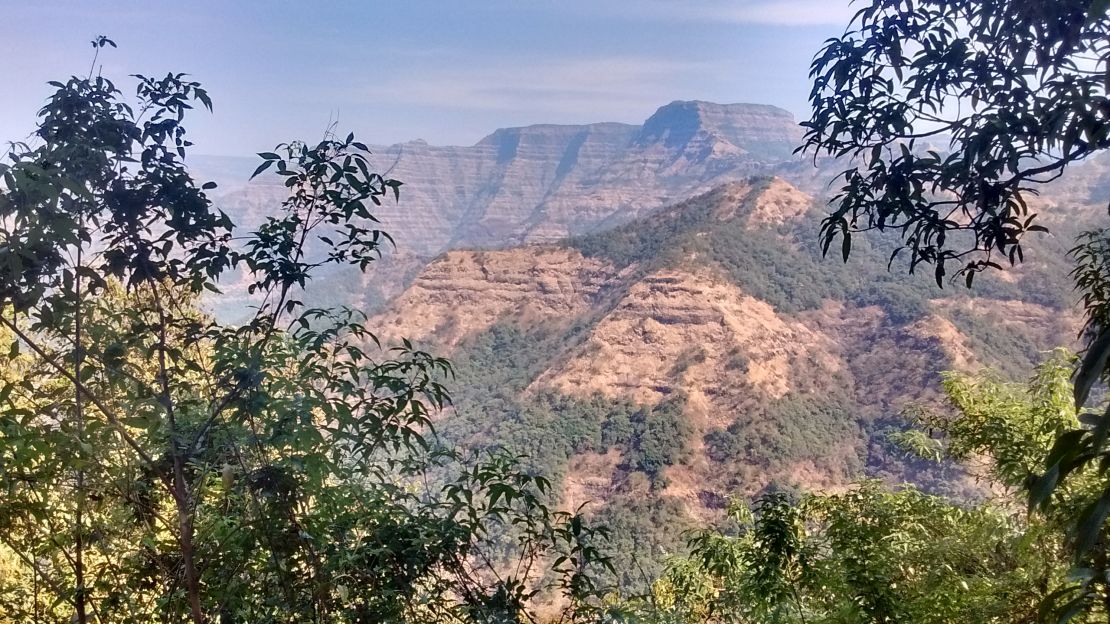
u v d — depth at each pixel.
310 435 2.35
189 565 2.37
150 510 2.60
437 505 2.71
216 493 2.81
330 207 2.55
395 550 2.46
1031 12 1.98
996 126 1.93
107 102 2.40
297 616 2.41
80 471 2.31
